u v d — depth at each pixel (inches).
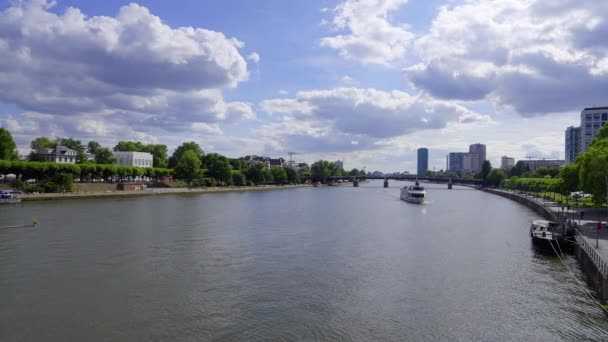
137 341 1503.4
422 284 2164.1
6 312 1743.4
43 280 2161.7
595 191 3791.8
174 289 2044.8
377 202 7854.3
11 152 7253.9
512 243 3299.7
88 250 2837.1
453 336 1569.9
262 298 1931.6
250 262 2576.3
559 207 5083.7
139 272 2325.3
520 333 1594.5
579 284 2171.5
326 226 4188.0
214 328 1610.5
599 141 4852.4
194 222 4274.1
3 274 2252.7
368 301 1910.7
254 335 1555.1
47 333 1556.3
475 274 2354.8
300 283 2159.2
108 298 1914.4
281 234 3627.0
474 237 3590.1
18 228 3661.4
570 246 2898.6
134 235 3420.3
